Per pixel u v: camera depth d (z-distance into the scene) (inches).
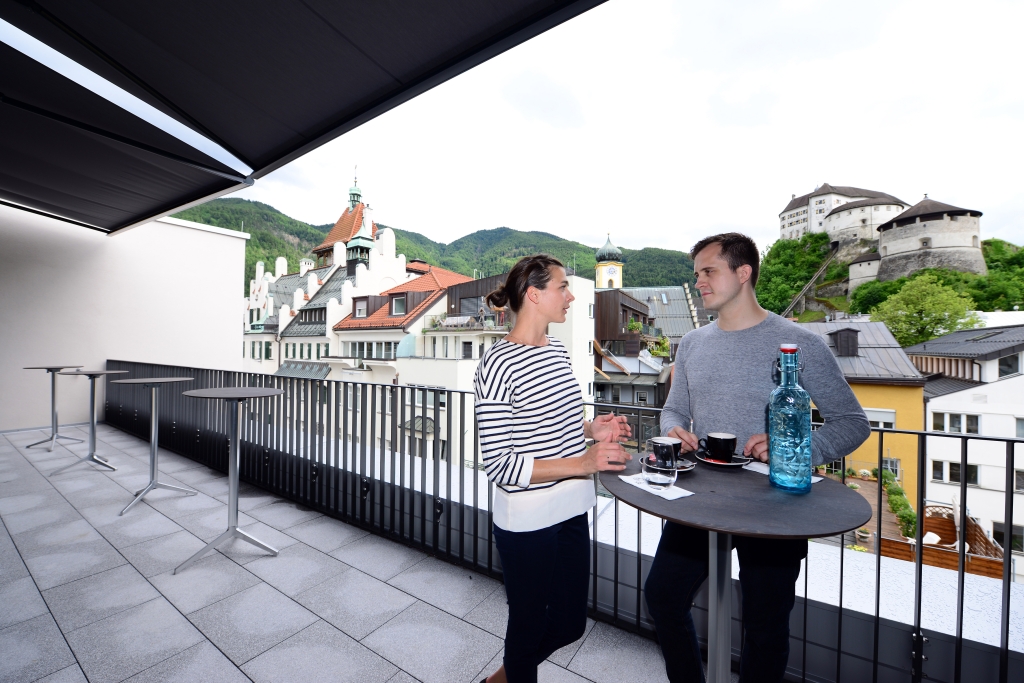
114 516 123.0
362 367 946.1
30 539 108.3
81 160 160.7
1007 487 49.5
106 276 289.1
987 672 53.2
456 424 367.9
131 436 234.8
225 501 136.0
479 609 81.0
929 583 68.1
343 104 113.6
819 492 36.6
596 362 1120.2
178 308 323.6
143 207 208.8
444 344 866.1
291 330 1280.8
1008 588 50.4
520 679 46.3
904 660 57.5
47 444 214.8
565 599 50.0
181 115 123.0
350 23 87.8
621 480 39.5
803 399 37.1
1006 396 869.8
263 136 131.6
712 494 35.9
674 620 47.5
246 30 93.7
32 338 260.2
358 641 71.8
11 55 104.8
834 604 62.3
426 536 104.0
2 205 246.1
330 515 125.2
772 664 43.5
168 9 90.9
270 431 145.3
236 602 82.4
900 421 839.1
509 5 77.5
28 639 71.5
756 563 44.1
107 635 72.6
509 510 45.6
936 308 1624.0
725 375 50.8
